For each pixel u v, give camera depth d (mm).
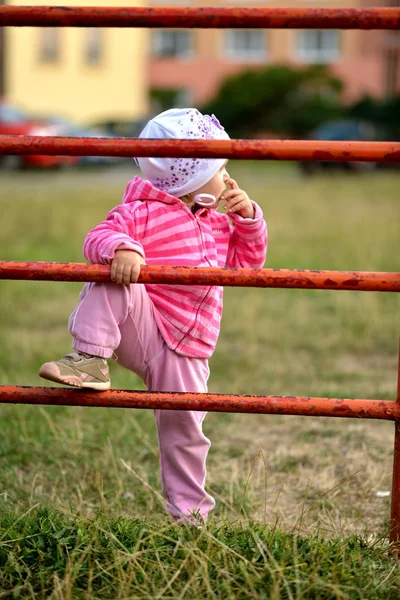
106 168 27922
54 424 5379
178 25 3281
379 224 14570
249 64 46688
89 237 3482
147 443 4996
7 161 26016
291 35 45875
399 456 3453
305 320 8438
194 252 3656
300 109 38469
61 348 7293
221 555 3232
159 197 3646
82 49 39062
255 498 4410
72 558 3209
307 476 4754
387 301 9102
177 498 3723
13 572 3211
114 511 4129
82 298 3594
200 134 3727
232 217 3750
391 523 3492
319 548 3314
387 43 44688
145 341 3613
